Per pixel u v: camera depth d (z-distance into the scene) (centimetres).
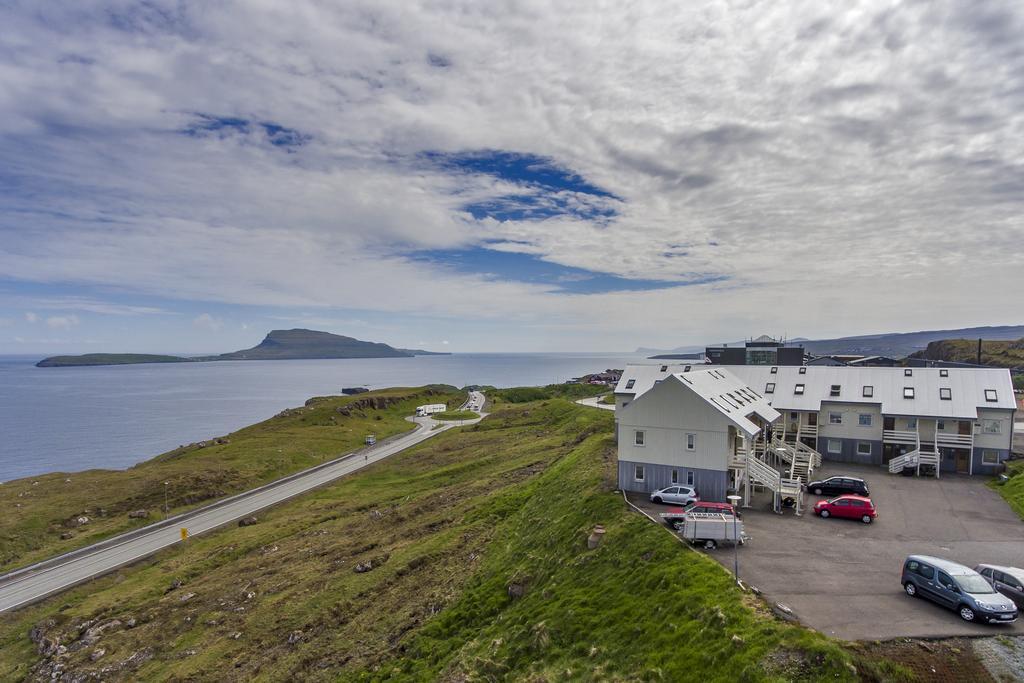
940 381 5791
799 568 3036
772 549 3341
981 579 2498
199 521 7838
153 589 5503
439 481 8650
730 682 2136
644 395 4684
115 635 4634
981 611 2339
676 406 4556
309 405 19150
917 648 2178
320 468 11069
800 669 2075
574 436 9169
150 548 6812
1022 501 4359
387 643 3834
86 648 4453
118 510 8275
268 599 4903
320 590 4859
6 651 4706
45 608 5419
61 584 5853
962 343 18275
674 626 2620
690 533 3306
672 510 4109
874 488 4862
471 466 9088
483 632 3497
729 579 2833
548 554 4112
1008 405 5303
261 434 14288
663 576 3042
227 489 9394
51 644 4591
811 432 6106
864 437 5872
